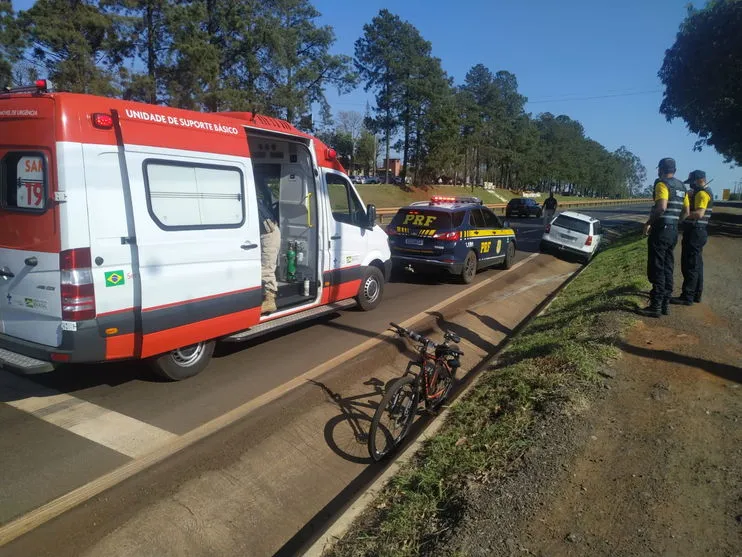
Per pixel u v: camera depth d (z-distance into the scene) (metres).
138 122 4.66
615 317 6.89
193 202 5.15
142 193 4.67
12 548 3.12
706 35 20.55
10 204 4.55
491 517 3.15
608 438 4.04
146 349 4.83
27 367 4.38
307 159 7.21
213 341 5.75
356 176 72.75
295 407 5.08
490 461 3.83
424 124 55.53
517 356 6.21
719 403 4.62
